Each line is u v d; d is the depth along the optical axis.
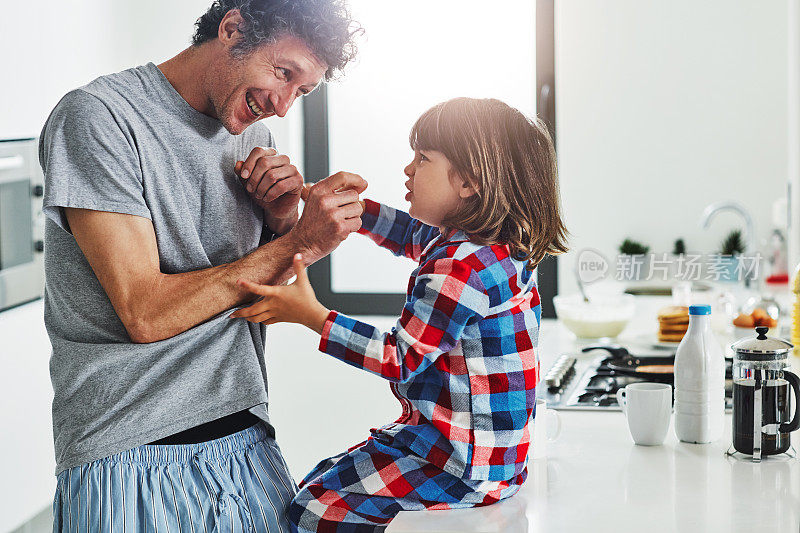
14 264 3.11
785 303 3.35
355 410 3.91
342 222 1.45
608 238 3.94
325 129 4.13
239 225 1.59
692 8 3.82
